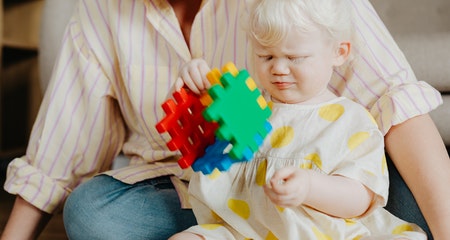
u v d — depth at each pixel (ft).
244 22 3.01
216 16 3.46
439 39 4.29
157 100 3.56
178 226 3.28
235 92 2.41
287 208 2.59
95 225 3.22
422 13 6.35
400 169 2.96
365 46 3.14
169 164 3.52
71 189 3.81
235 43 3.39
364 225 2.82
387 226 2.81
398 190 3.14
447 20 6.29
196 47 3.49
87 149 3.79
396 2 6.43
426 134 2.93
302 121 2.78
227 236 2.74
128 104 3.79
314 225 2.62
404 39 4.35
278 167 2.68
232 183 2.81
